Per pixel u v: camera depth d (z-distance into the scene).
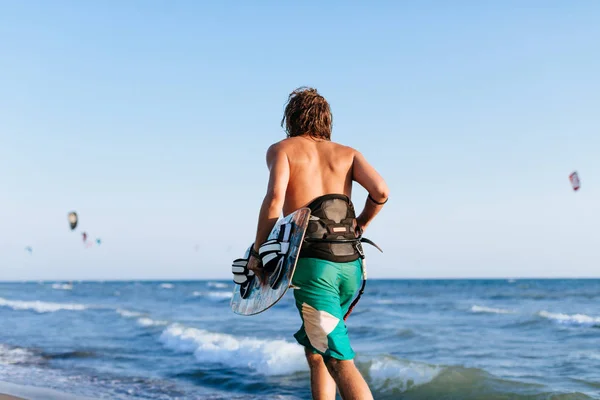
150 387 7.92
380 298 42.66
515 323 18.20
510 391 6.96
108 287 100.31
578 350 11.22
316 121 2.94
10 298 48.56
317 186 2.79
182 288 86.44
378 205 2.84
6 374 8.75
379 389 7.67
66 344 13.08
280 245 2.65
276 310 25.56
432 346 12.33
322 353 2.64
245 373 8.80
